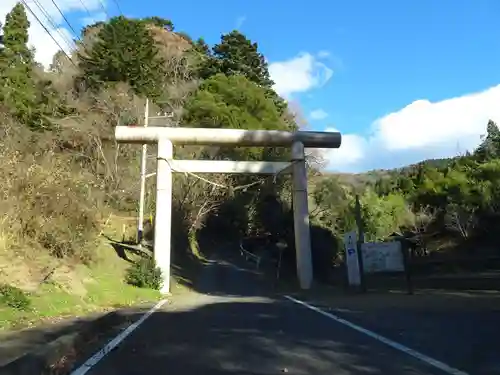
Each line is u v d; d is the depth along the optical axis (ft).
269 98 167.73
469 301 52.06
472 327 34.04
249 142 93.66
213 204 144.56
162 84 166.20
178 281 101.35
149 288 80.64
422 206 182.39
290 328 36.81
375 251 72.13
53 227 65.31
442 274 110.42
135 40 156.97
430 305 50.01
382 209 173.99
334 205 168.35
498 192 153.17
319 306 55.42
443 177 192.54
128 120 137.59
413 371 21.91
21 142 89.35
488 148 205.36
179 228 137.59
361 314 45.01
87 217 74.02
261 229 169.78
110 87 142.10
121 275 81.87
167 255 85.61
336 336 32.35
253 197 156.87
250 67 196.44
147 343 30.40
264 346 29.04
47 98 137.08
